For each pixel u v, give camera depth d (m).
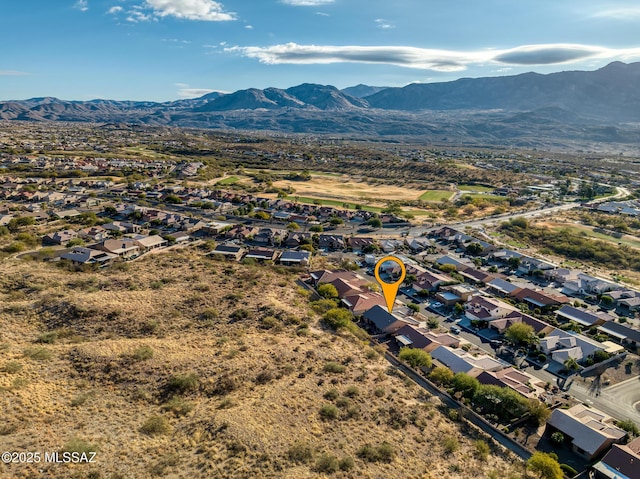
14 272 86.06
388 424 48.34
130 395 47.62
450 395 60.78
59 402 43.78
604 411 62.22
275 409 46.81
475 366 67.44
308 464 38.78
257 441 40.88
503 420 57.09
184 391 49.28
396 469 40.41
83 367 51.72
